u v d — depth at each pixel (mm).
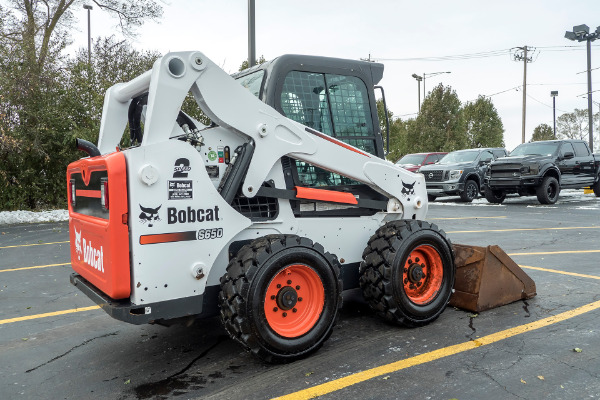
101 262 3457
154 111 3344
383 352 3842
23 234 11805
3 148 14797
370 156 4402
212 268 3695
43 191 16750
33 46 16375
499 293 4906
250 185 3785
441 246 4434
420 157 21516
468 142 41875
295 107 4164
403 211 4664
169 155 3365
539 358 3633
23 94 15539
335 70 4383
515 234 9961
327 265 3770
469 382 3268
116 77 18094
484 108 43250
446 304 4523
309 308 3805
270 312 3602
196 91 3564
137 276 3271
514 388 3164
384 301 4148
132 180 3230
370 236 4539
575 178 17859
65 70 16938
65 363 3918
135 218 3244
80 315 5219
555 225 11250
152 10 22266
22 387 3486
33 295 6059
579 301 5051
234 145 3830
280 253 3518
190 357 3957
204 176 3516
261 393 3236
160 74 3352
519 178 16516
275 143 3891
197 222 3492
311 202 4211
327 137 4172
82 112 16922
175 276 3422
